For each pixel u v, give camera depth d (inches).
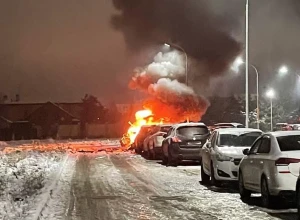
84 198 610.5
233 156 666.8
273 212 494.3
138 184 748.6
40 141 2645.2
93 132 3513.8
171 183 756.0
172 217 480.4
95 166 1071.6
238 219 463.2
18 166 1019.3
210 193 644.7
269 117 2479.1
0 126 3351.4
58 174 903.7
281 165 486.9
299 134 522.3
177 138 1025.5
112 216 491.5
